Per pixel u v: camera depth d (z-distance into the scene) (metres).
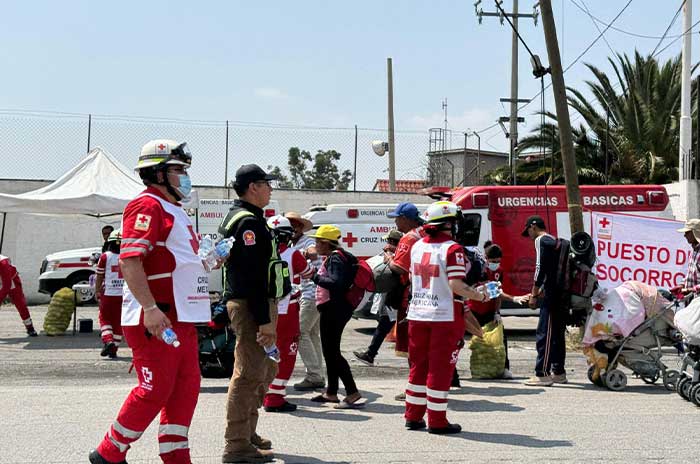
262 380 5.96
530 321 18.67
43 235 23.20
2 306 21.58
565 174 13.23
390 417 7.61
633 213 15.69
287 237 7.67
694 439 6.77
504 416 7.71
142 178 5.02
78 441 6.39
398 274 8.24
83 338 14.19
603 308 9.27
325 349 8.07
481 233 15.17
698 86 20.42
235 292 5.84
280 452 6.21
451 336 6.83
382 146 25.36
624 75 30.25
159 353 4.79
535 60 14.40
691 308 8.12
